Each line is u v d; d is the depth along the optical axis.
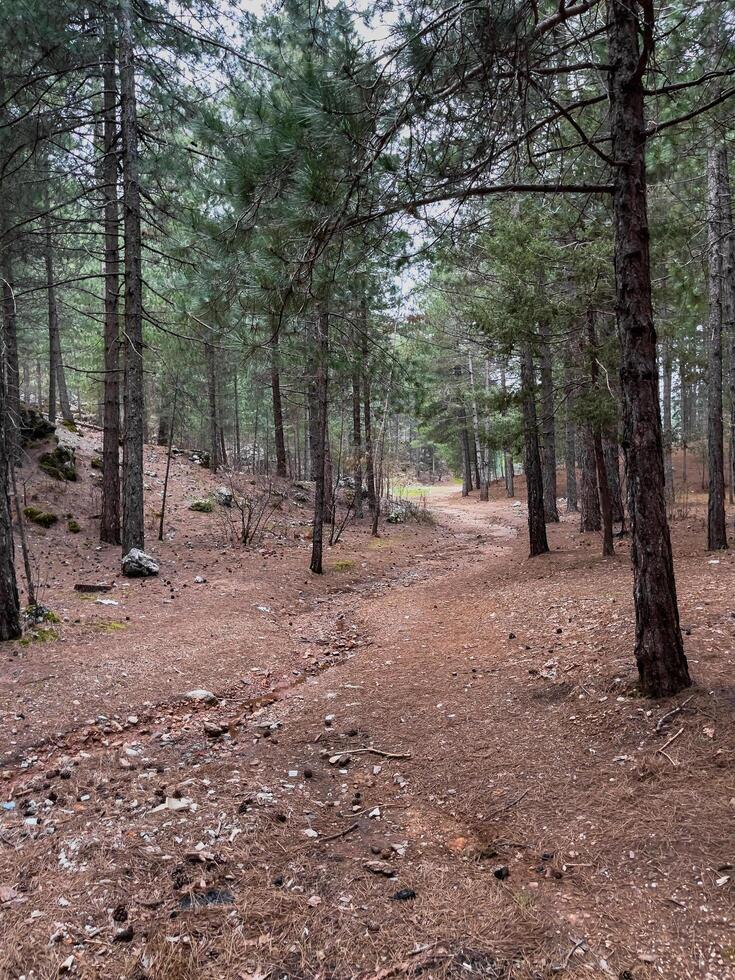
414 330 16.66
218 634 8.16
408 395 13.02
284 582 11.75
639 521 4.63
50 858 3.29
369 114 3.95
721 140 7.05
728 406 18.33
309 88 3.83
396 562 15.29
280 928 2.73
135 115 11.38
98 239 16.91
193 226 5.23
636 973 2.41
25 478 14.58
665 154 7.81
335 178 4.21
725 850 3.06
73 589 9.89
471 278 12.05
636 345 4.45
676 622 4.62
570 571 10.56
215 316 5.56
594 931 2.66
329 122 3.85
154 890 3.00
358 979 2.43
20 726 5.25
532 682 5.61
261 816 3.75
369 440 20.50
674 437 18.16
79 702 5.80
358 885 3.04
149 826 3.62
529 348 10.51
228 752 4.90
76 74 12.18
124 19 10.79
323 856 3.33
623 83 4.31
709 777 3.65
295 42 4.68
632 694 4.75
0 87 10.65
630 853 3.17
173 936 2.67
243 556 13.88
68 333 22.80
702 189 10.22
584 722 4.62
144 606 9.30
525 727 4.79
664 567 4.59
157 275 16.50
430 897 2.93
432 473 58.44
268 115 4.20
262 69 5.45
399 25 3.75
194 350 14.11
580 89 5.79
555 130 4.93
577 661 5.77
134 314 11.59
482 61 3.73
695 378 13.86
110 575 11.22
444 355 24.38
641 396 4.48
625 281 4.43
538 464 13.17
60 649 7.08
